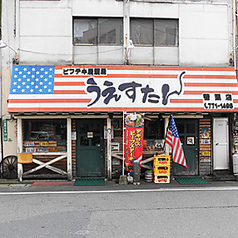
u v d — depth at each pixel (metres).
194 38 10.51
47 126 10.17
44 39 10.05
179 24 10.45
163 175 9.40
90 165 10.26
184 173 10.51
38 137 10.14
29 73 9.56
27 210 6.53
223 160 10.62
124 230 5.30
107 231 5.26
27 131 10.11
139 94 9.54
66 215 6.15
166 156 9.47
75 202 7.18
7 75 10.08
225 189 8.52
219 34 10.61
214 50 10.56
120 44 10.36
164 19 10.50
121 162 10.20
